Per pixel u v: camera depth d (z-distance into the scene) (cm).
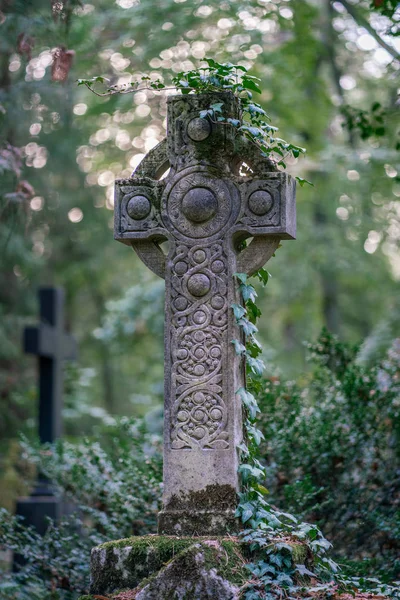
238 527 537
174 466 551
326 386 840
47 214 1955
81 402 1777
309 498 708
